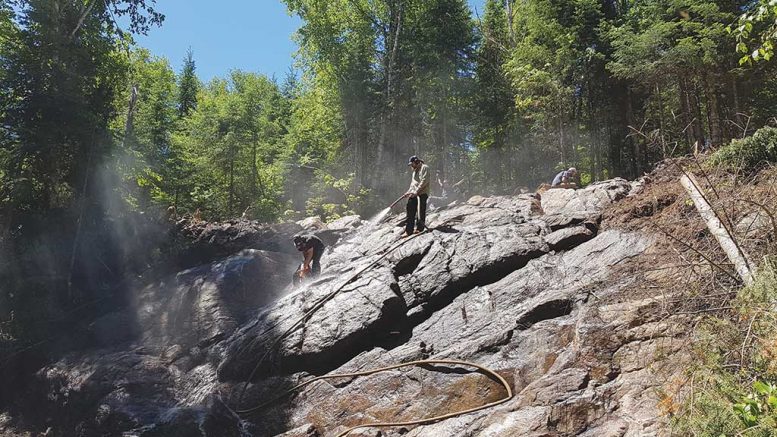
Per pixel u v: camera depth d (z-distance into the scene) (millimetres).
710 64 14758
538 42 19625
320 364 7809
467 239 8578
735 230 5367
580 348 5641
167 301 11516
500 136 22891
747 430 3307
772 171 6305
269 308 9273
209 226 14203
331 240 12789
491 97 22797
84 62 16156
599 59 18062
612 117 19047
